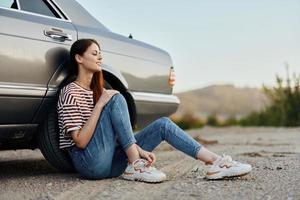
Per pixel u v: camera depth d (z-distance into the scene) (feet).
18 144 13.79
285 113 47.42
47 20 13.00
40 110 12.76
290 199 10.21
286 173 13.30
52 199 10.35
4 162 17.42
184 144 12.38
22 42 12.19
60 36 13.07
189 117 56.13
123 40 15.03
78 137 11.96
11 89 11.92
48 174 13.75
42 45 12.61
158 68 16.05
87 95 12.59
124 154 12.64
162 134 12.54
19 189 11.48
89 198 10.41
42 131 13.07
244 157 17.25
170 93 16.69
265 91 48.98
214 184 11.73
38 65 12.50
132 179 12.23
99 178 12.47
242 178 12.40
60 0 13.75
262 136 31.35
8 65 11.89
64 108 12.16
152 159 12.25
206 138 29.73
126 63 14.78
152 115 15.81
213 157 12.23
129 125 12.20
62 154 13.12
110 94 12.27
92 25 14.37
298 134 32.32
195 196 10.48
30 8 12.82
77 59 12.64
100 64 12.67
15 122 12.40
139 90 15.21
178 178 12.75
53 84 12.86
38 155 20.25
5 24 11.93
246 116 54.39
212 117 56.65
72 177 13.01
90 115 12.16
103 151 12.07
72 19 13.80
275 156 17.66
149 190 11.13
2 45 11.79
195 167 14.79
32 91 12.35
